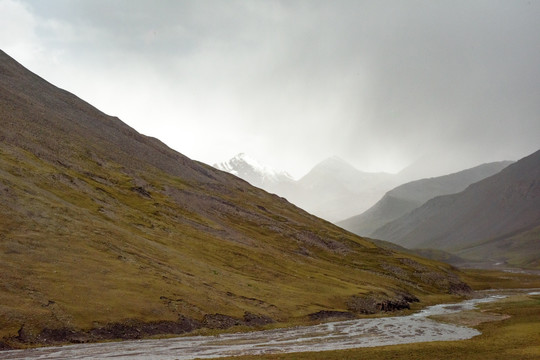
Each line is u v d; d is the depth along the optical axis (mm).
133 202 138875
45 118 178500
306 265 145625
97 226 96500
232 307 83562
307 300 102500
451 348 58938
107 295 69938
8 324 55594
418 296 151375
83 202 113375
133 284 76438
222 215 178500
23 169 113938
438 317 100438
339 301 108312
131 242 97312
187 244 119938
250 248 140250
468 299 157750
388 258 195625
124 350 54656
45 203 94812
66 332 58750
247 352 55844
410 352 56031
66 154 152000
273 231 181000
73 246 81688
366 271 168500
